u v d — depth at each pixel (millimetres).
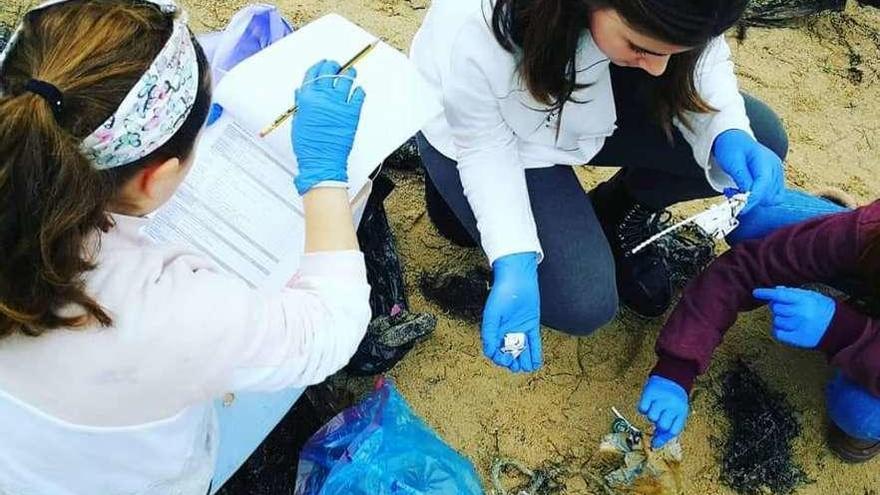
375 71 1374
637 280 1841
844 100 2275
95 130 844
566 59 1254
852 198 2090
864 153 2199
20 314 853
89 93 833
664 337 1663
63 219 821
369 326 1662
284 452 1609
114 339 911
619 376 1831
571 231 1594
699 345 1638
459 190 1626
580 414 1778
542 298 1652
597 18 1139
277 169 1367
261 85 1365
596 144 1523
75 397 938
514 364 1567
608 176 2100
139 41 862
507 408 1768
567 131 1476
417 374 1778
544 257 1591
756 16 2350
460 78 1375
